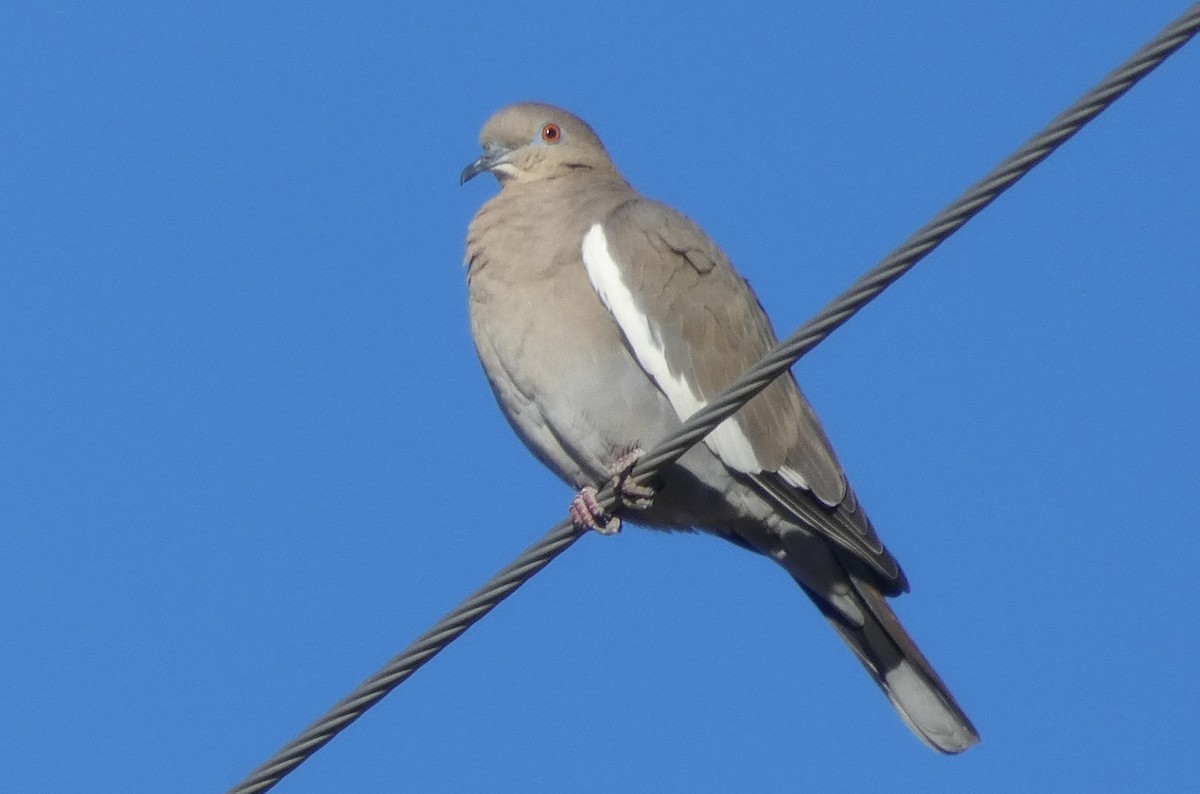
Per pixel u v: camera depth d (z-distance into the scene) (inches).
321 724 362.9
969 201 328.8
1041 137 320.8
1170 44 306.5
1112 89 313.1
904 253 337.1
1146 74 310.5
